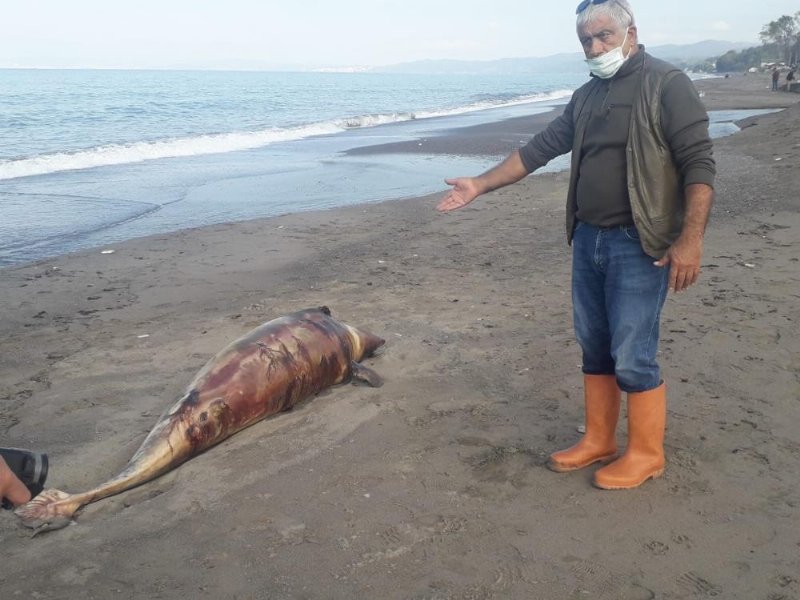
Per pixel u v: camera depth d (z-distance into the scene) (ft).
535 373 18.24
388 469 13.82
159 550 11.45
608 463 13.75
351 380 18.24
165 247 34.19
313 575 10.68
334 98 220.02
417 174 59.16
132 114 121.70
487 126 107.76
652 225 11.64
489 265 29.73
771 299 22.82
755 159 53.06
